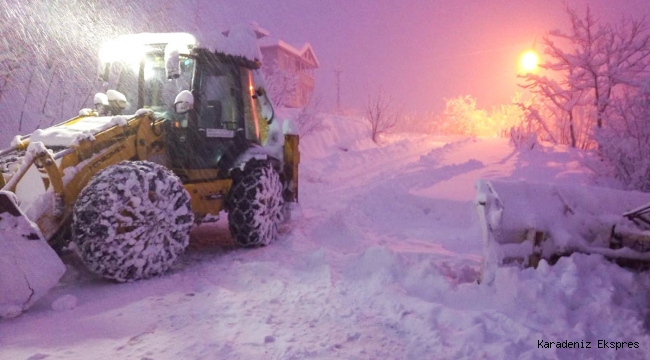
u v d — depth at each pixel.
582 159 9.79
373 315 4.04
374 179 11.33
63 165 4.64
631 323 3.59
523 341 3.44
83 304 4.19
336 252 6.07
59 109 9.81
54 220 4.49
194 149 5.80
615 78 10.80
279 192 6.81
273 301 4.29
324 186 11.33
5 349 3.33
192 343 3.46
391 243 6.76
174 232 5.05
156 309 4.09
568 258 4.16
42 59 9.64
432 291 4.47
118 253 4.56
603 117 9.41
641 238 4.18
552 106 13.12
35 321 3.82
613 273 4.04
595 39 11.18
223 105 6.37
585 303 3.82
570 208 4.55
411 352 3.39
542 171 9.41
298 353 3.33
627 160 8.12
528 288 3.98
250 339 3.54
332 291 4.56
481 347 3.40
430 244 6.79
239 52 6.25
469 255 6.11
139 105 5.82
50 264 4.03
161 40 5.78
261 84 7.34
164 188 4.93
